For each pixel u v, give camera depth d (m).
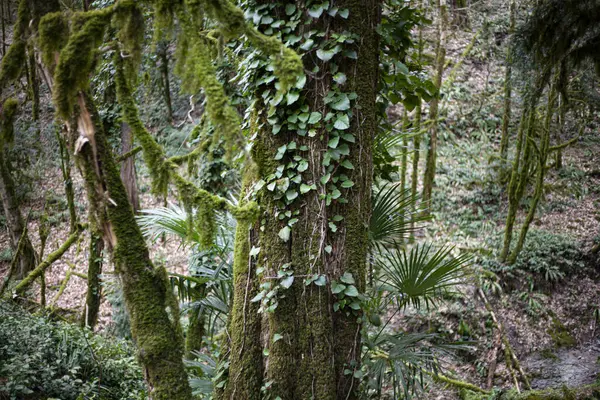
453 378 7.72
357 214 3.23
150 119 13.19
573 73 10.41
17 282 7.48
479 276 8.95
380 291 3.94
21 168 11.24
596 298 8.78
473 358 8.03
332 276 3.17
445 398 7.21
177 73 2.45
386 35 3.68
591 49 7.11
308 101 3.14
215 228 2.70
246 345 3.26
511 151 11.84
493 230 10.16
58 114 2.31
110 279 7.10
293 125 3.14
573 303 8.77
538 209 10.53
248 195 3.30
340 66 3.14
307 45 3.04
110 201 2.36
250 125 3.37
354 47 3.17
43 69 2.33
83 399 4.48
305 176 3.16
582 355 8.10
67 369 4.88
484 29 13.86
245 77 3.35
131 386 5.21
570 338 8.34
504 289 8.93
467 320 8.39
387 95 4.34
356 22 3.17
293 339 3.15
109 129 7.04
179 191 2.66
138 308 2.43
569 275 9.09
